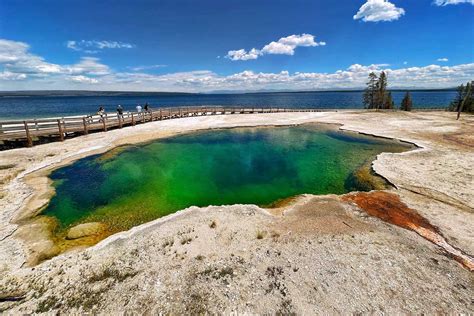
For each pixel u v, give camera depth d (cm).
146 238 817
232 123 3347
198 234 833
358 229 845
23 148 1920
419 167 1445
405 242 770
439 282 612
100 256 738
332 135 2669
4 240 839
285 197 1228
